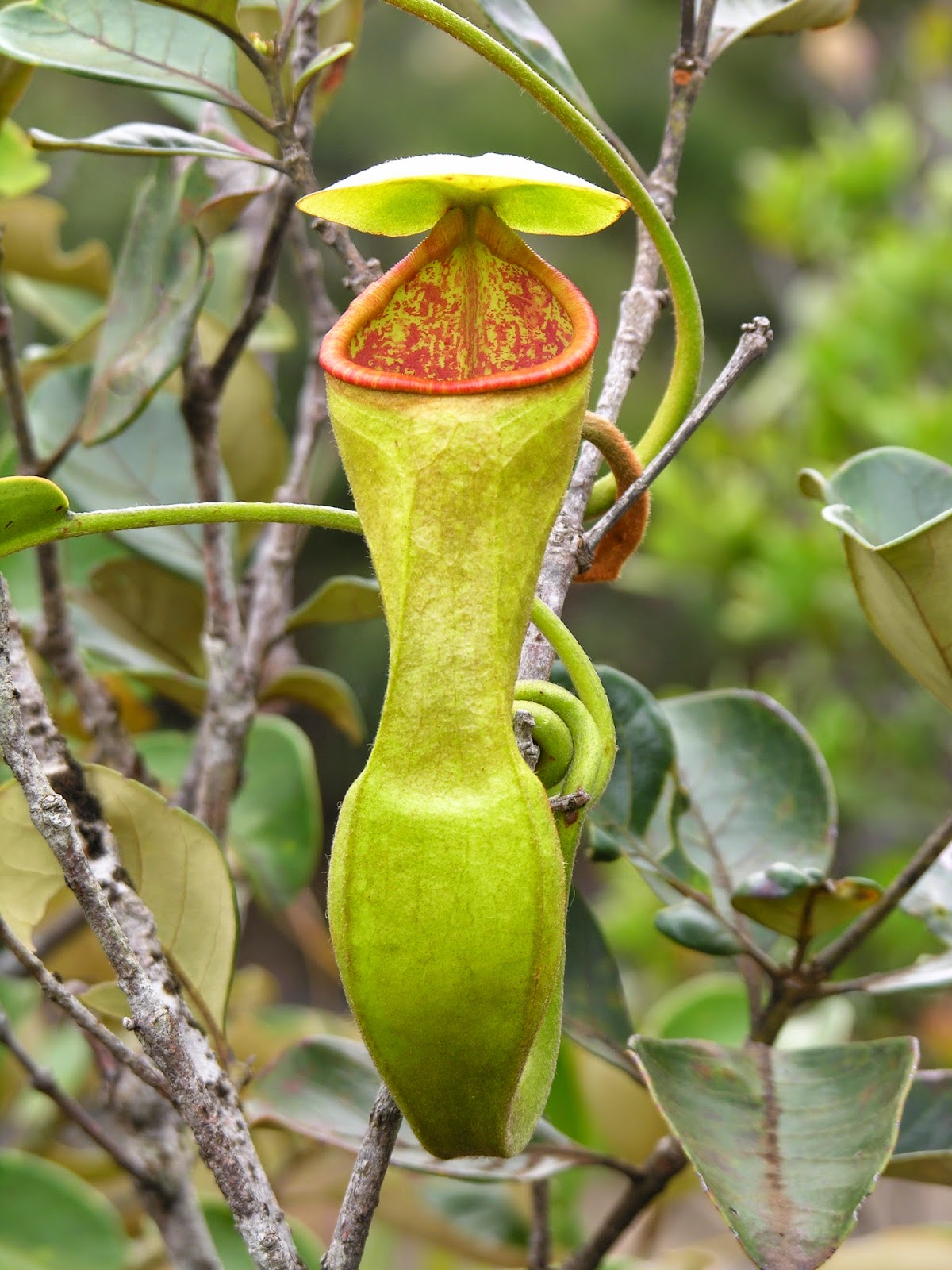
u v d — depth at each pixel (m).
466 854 0.58
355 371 0.59
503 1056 0.59
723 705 0.77
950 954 0.73
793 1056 0.67
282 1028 1.07
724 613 1.63
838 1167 0.64
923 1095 0.74
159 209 0.75
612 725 0.62
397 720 0.58
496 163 0.59
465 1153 0.60
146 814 0.68
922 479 0.73
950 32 1.79
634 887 1.39
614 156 0.62
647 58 4.80
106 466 0.85
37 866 0.67
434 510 0.59
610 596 4.17
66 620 0.77
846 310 1.51
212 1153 0.61
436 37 4.80
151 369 0.73
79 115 3.85
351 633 3.64
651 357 4.36
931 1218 1.44
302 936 1.12
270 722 0.96
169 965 0.68
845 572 1.43
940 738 1.47
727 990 0.91
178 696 0.88
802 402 1.57
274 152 0.80
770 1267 0.62
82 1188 0.82
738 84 4.80
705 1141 0.65
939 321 1.48
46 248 0.99
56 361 0.92
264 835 0.94
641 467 0.65
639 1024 1.32
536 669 0.64
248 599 0.89
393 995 0.58
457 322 0.62
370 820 0.58
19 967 0.85
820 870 0.74
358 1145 0.72
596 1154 0.72
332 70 0.83
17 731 0.60
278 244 0.73
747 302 4.65
